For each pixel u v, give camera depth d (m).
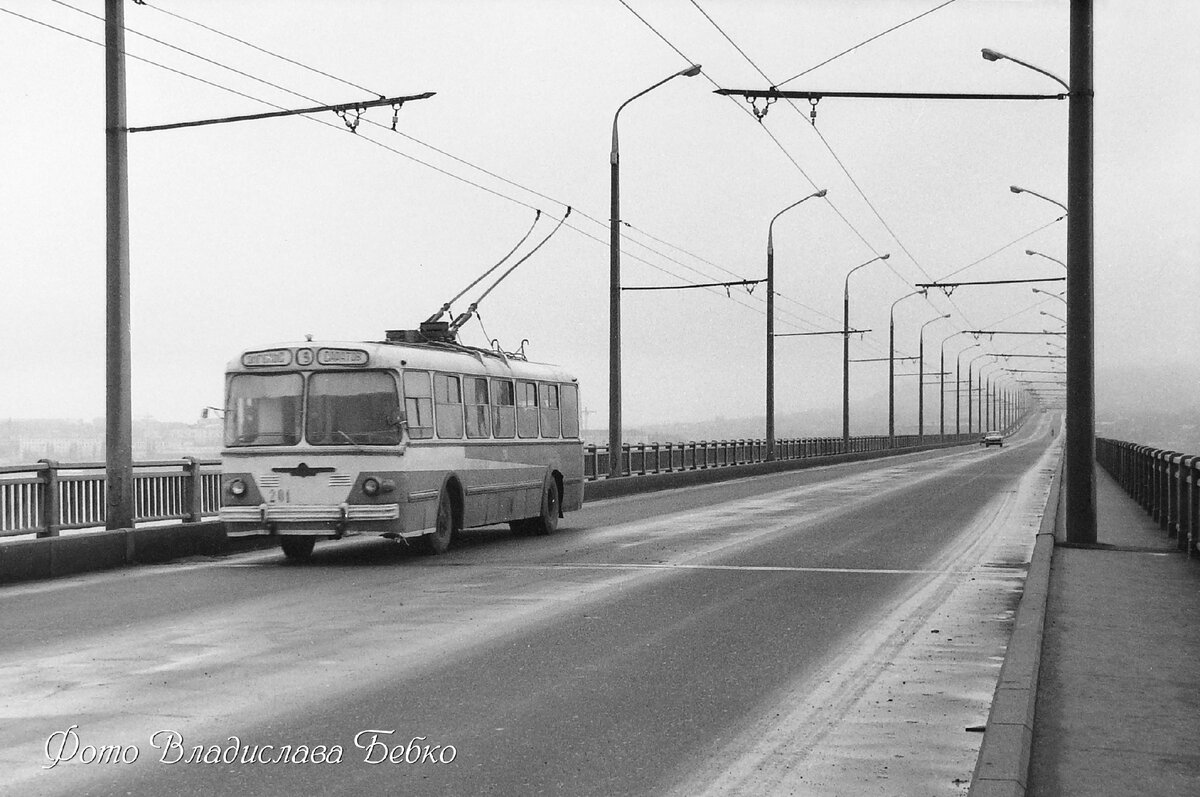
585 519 26.80
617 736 7.51
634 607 12.88
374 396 17.89
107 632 11.49
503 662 9.86
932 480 45.12
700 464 50.56
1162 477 21.38
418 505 18.27
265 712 8.12
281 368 18.11
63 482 17.25
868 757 7.05
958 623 11.85
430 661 9.90
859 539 20.81
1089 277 18.12
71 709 8.22
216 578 16.11
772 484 43.66
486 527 25.45
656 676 9.30
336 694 8.67
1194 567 15.00
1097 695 7.93
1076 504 18.19
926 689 8.88
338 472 17.80
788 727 7.75
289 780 6.57
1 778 6.63
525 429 22.48
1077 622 10.85
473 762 6.91
